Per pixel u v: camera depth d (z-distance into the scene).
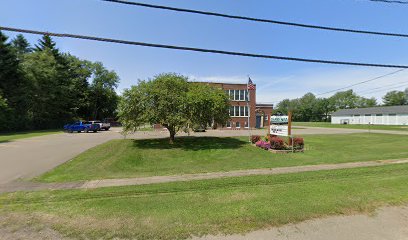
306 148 15.49
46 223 4.08
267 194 5.55
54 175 8.05
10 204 5.02
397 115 58.12
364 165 9.61
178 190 6.04
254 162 10.80
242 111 41.28
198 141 18.41
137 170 9.48
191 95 15.40
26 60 38.16
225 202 5.03
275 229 3.90
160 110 15.27
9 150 13.70
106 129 37.53
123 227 3.91
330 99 105.62
